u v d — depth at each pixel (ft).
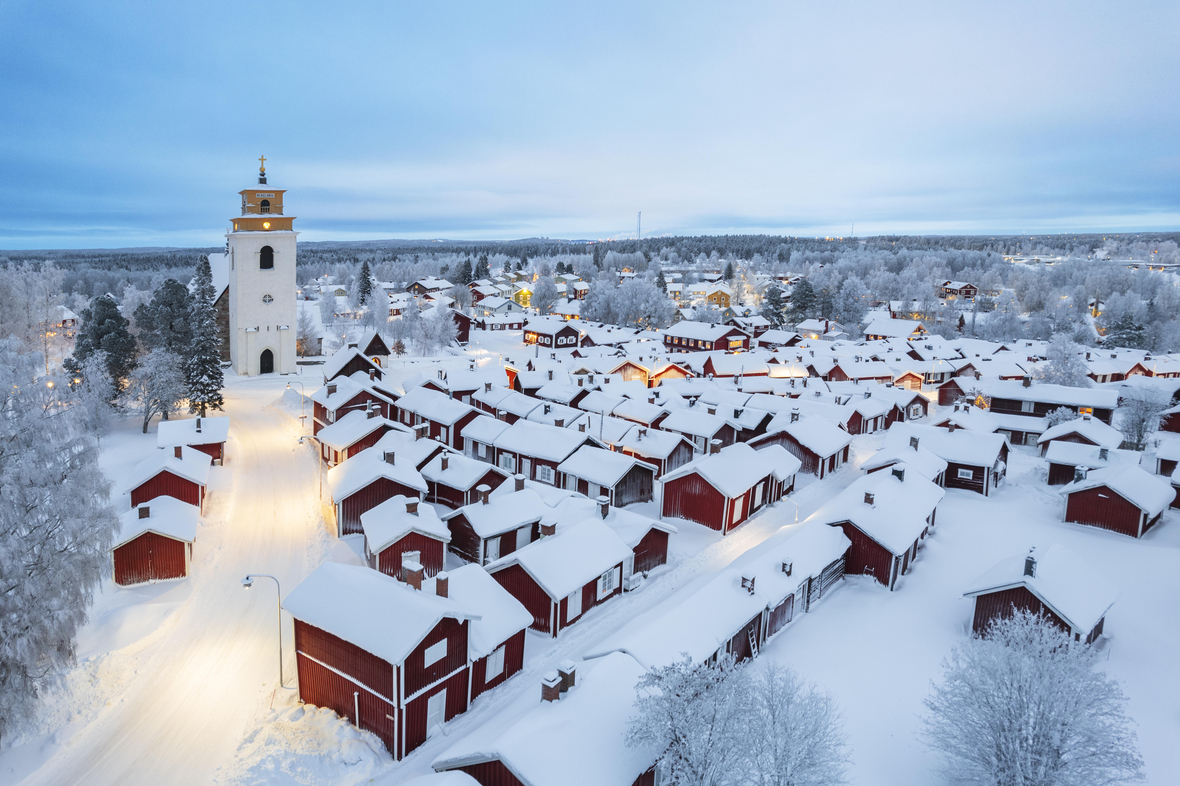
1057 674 74.90
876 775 80.59
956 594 125.18
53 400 97.55
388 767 83.76
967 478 181.98
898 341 391.04
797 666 102.27
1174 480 166.81
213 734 88.89
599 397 228.22
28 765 83.71
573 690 78.23
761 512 169.07
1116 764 70.69
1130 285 603.26
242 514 154.30
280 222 291.79
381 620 87.66
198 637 109.19
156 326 252.21
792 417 212.64
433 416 203.51
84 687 96.17
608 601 124.57
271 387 275.80
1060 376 279.08
